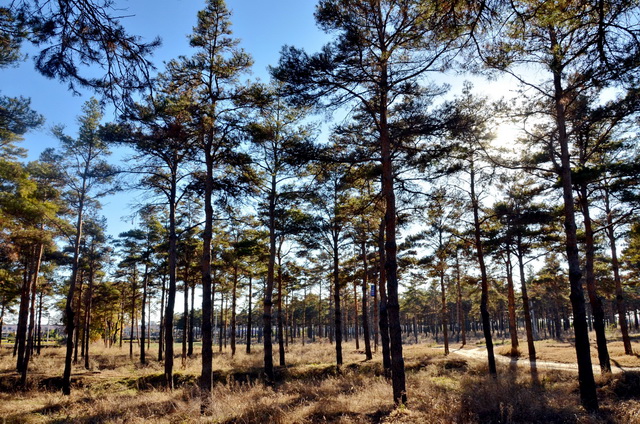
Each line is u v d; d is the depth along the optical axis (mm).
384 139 12484
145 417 11469
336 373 20109
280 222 20828
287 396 12680
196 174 17438
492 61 7137
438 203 16688
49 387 19703
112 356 34500
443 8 5254
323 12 10938
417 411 9680
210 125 13812
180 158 16547
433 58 10039
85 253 28875
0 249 17484
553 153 13594
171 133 10320
